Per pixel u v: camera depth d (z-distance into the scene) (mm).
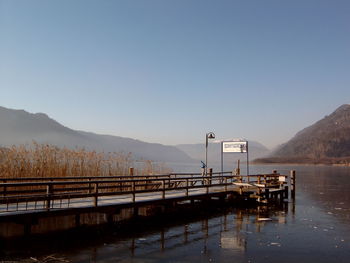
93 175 22812
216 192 22578
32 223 12875
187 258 11602
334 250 12938
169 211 19484
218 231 15922
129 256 11664
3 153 19578
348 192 36312
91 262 10922
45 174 20125
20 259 11016
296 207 24297
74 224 16000
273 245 13531
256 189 26375
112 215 16547
